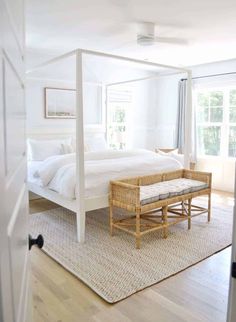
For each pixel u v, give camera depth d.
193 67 6.09
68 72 5.34
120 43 4.45
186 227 3.71
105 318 2.02
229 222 3.90
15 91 0.87
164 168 4.18
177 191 3.47
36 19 3.43
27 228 1.25
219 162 5.82
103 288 2.36
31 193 4.98
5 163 0.65
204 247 3.14
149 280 2.49
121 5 3.03
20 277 0.91
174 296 2.28
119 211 4.32
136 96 6.49
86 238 3.36
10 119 0.75
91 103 5.75
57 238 3.37
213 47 4.64
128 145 6.45
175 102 6.48
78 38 4.18
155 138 6.94
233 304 1.05
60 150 4.84
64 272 2.63
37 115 5.04
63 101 5.29
